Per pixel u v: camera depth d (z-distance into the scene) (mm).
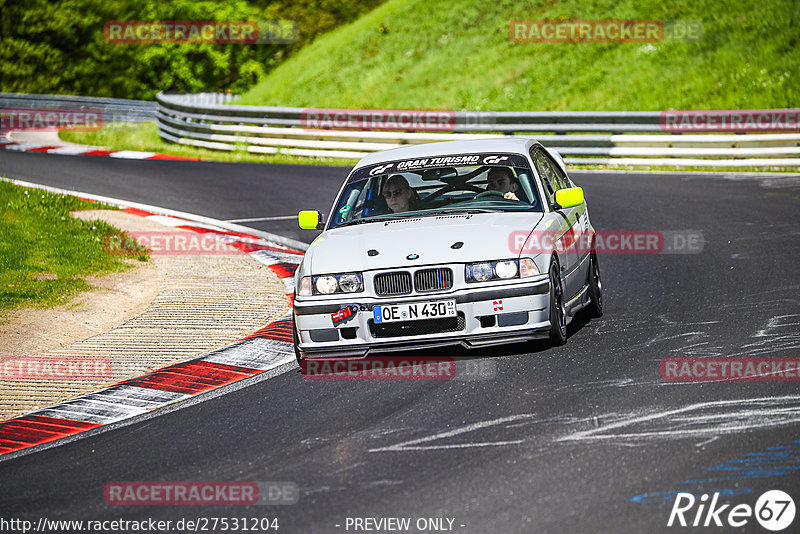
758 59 93625
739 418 19297
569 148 75625
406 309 24344
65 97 124875
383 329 24641
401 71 118000
